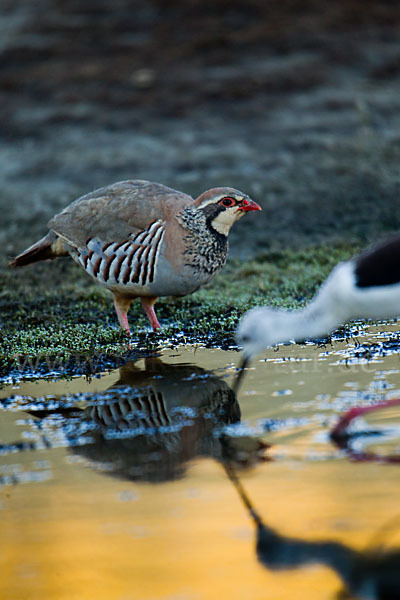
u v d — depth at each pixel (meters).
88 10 28.19
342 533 7.13
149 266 12.22
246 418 9.49
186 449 8.93
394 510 7.37
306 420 9.32
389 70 23.69
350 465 8.21
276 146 20.81
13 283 15.85
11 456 8.94
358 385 10.24
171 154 20.89
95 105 23.33
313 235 17.30
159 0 27.94
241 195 12.25
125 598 6.56
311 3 27.08
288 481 8.01
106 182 19.95
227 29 26.25
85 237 12.55
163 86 23.78
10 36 27.17
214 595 6.50
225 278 15.60
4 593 6.79
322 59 24.34
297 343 12.30
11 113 23.36
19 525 7.48
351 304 9.17
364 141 20.67
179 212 12.16
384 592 6.49
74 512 7.67
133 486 8.12
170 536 7.23
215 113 22.48
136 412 10.02
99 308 14.52
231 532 7.23
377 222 17.52
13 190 20.12
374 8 26.58
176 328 13.31
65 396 10.66
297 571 6.77
